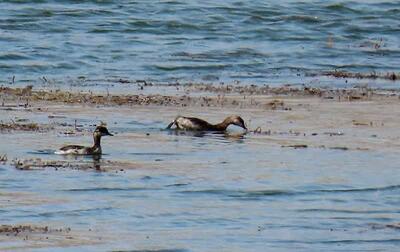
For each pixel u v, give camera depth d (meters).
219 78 42.09
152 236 21.75
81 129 31.12
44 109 33.84
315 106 36.00
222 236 21.91
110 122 32.47
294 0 57.41
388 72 44.84
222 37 50.91
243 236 21.94
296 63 46.31
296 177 26.53
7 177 25.52
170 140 30.48
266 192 25.12
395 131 32.38
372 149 29.81
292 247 21.36
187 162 27.77
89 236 21.56
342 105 36.28
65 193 24.47
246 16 54.50
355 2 58.12
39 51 44.72
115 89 38.34
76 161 27.45
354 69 45.88
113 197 24.31
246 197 24.70
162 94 37.47
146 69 43.22
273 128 32.44
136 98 36.22
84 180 25.55
